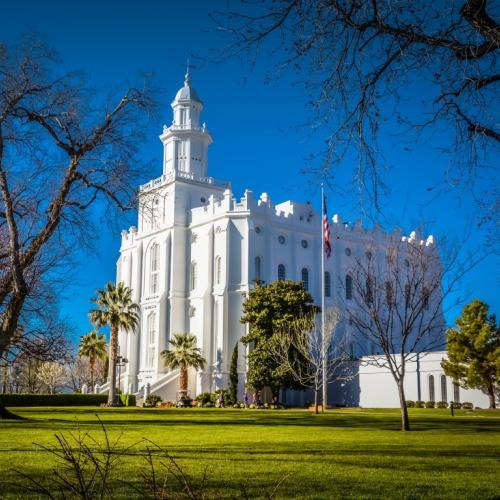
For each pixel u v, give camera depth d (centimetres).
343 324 7250
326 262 7862
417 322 7519
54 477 1040
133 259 8688
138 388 7931
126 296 6475
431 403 5581
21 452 1426
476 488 1005
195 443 1767
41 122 2412
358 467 1245
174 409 5306
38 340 2688
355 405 6406
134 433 2153
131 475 1073
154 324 7894
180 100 8662
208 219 7600
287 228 7688
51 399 6372
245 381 6762
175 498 506
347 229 8056
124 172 2447
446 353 5659
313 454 1484
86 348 7625
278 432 2298
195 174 8225
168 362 6894
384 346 2650
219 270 7412
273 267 7512
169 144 8619
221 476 1085
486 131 805
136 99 2481
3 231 2444
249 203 7362
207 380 7075
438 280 2753
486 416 4006
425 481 1073
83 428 2303
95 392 7388
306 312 6353
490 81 766
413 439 1997
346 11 721
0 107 2306
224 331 7069
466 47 733
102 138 2430
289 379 6038
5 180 2173
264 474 1116
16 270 2134
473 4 698
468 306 5291
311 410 5284
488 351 5122
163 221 8106
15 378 7481
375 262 6831
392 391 6066
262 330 6262
